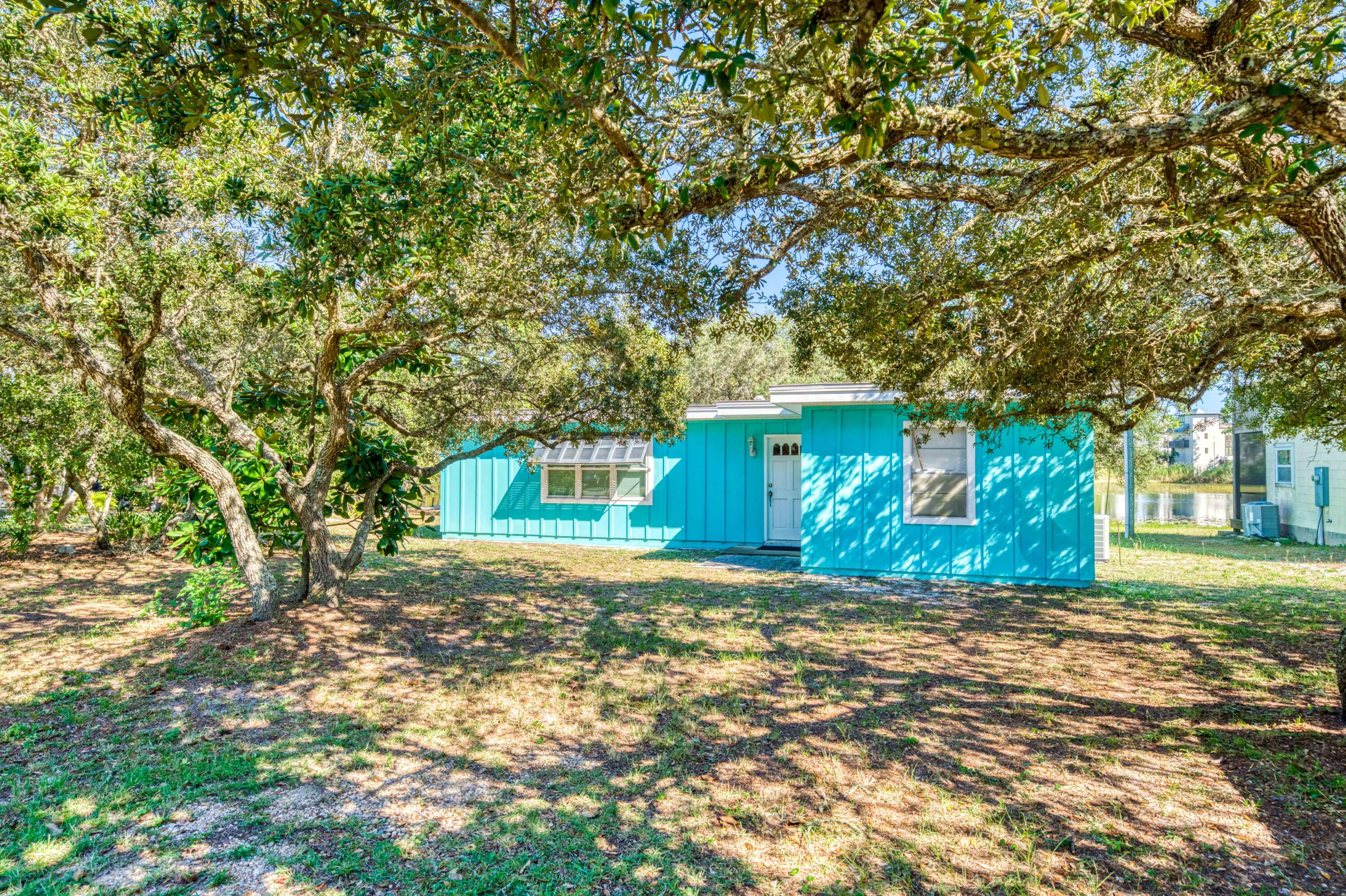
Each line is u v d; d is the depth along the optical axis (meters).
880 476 11.11
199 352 8.05
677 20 2.61
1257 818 3.40
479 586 10.10
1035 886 2.89
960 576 10.62
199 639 6.51
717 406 15.05
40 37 5.53
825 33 2.48
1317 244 4.12
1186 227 3.97
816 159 3.79
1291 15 3.68
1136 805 3.57
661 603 8.95
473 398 8.02
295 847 3.17
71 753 4.16
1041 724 4.74
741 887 2.90
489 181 4.31
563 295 6.47
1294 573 11.60
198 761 4.06
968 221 5.26
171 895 2.79
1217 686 5.52
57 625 7.12
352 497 8.91
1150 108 4.34
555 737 4.51
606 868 3.03
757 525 15.15
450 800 3.64
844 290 5.79
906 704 5.16
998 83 3.53
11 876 2.90
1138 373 5.58
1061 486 10.17
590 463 16.34
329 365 7.16
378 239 4.16
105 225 5.54
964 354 5.98
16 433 10.12
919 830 3.35
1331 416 7.41
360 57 3.25
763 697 5.30
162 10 4.64
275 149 6.00
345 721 4.72
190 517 11.51
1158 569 12.14
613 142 3.19
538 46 2.88
